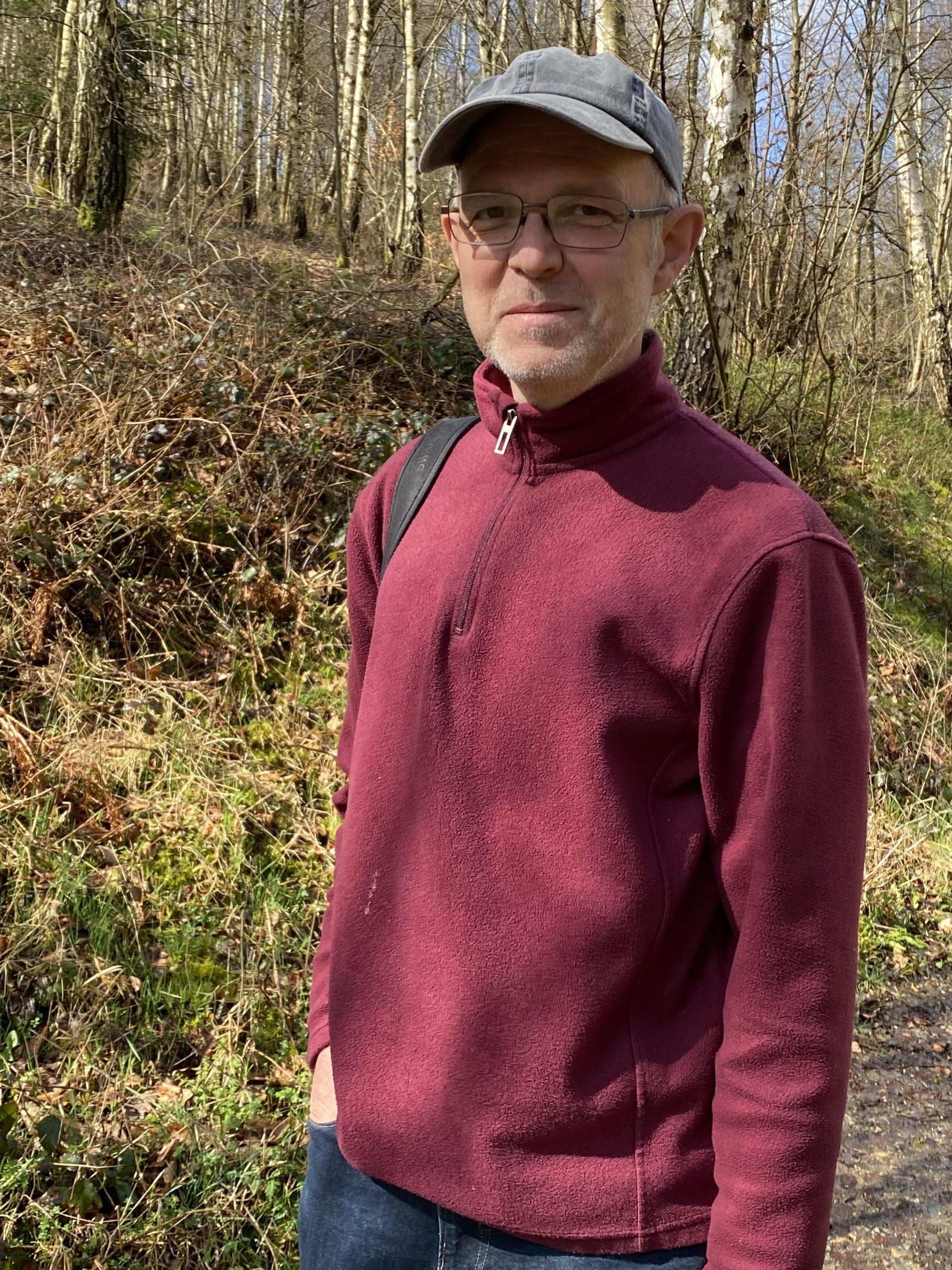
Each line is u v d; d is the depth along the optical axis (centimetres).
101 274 715
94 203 892
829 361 658
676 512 110
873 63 798
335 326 654
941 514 754
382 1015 124
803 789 103
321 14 2022
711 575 106
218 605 442
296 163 1620
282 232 1538
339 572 470
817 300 690
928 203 1472
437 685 120
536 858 112
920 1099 309
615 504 113
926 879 410
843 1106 105
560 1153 112
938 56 1273
